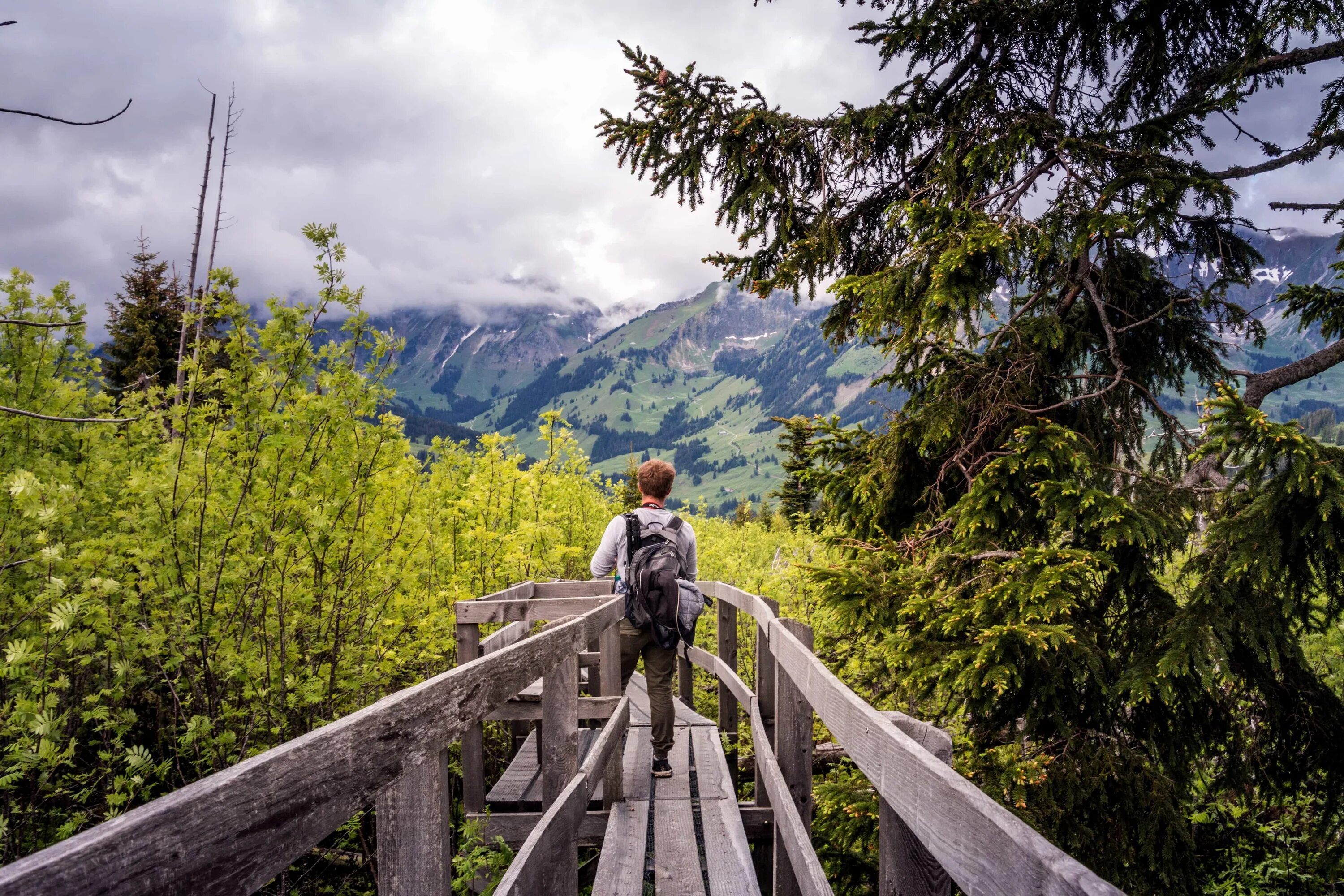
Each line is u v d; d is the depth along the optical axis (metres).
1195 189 4.25
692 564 4.77
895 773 1.25
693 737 5.65
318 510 4.12
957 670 3.85
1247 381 5.23
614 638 4.48
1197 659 3.52
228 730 4.30
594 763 3.28
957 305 4.18
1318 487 3.05
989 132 4.81
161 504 3.86
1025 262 5.03
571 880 2.76
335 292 4.27
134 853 0.71
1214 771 4.65
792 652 2.54
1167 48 5.12
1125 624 4.21
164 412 4.34
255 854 0.89
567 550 8.54
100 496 4.41
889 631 4.52
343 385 4.41
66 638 3.24
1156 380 5.56
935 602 4.25
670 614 4.37
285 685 4.11
